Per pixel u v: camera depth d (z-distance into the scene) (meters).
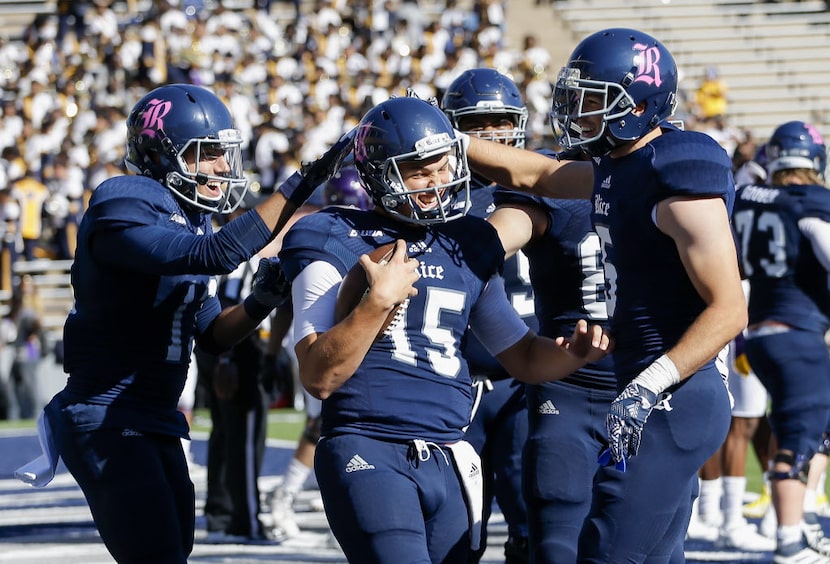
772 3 90.00
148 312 14.45
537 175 15.37
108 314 14.41
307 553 24.64
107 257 14.13
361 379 13.13
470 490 13.39
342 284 13.00
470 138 15.45
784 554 22.23
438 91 75.00
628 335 13.46
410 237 13.54
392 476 12.91
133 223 14.00
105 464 14.20
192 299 14.78
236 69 76.94
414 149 13.04
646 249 13.23
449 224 13.81
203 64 75.56
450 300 13.44
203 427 48.47
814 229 22.17
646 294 13.29
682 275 13.14
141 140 14.71
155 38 75.62
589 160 15.88
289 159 62.12
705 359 12.63
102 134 67.50
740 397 25.12
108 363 14.44
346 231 13.47
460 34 80.50
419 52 77.94
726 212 12.92
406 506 12.77
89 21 80.00
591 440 16.19
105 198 14.17
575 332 13.70
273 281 14.79
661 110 13.59
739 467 25.12
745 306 12.75
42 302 62.34
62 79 77.50
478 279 13.72
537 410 16.39
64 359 14.80
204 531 27.47
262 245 13.69
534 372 14.12
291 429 46.16
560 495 15.95
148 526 14.13
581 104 13.59
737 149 34.91
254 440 25.95
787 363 22.45
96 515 14.41
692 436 13.11
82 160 66.69
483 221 14.09
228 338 15.27
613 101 13.41
